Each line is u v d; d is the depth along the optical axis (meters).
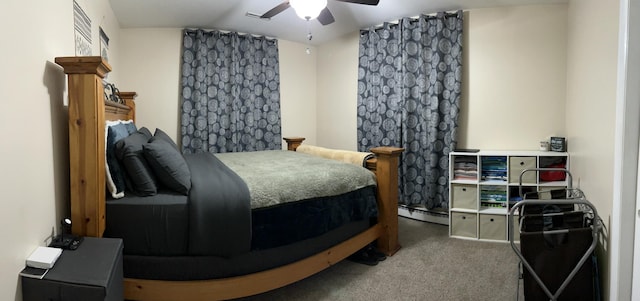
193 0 3.15
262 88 4.32
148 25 3.74
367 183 2.40
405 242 2.90
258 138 4.35
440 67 3.36
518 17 3.12
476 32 3.29
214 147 3.98
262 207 1.74
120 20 3.53
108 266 1.23
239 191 1.70
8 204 1.11
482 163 3.09
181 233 1.60
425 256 2.58
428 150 3.47
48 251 1.27
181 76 3.95
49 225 1.43
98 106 1.50
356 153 2.81
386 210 2.54
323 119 4.77
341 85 4.49
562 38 2.99
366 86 4.02
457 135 3.35
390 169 2.54
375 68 3.90
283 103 4.60
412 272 2.29
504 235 2.94
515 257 2.55
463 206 3.06
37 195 1.33
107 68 1.54
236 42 4.07
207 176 1.94
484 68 3.27
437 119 3.38
